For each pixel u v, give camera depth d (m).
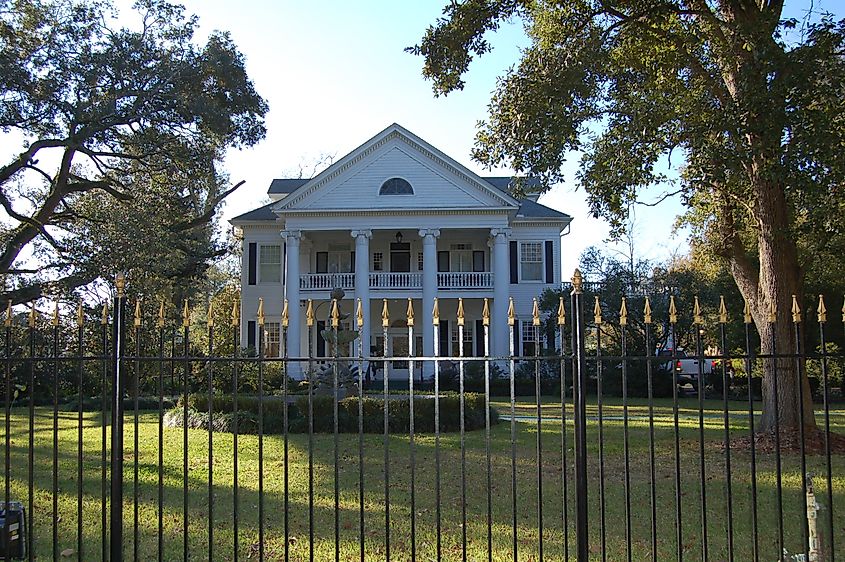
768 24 9.41
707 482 8.02
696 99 10.08
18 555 4.56
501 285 27.34
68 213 24.03
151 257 21.00
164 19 23.58
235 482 4.04
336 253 30.11
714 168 9.67
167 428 13.35
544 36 11.94
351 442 11.20
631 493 7.45
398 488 7.70
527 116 10.44
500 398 22.94
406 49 11.09
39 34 21.77
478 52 11.13
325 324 28.23
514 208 27.16
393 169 27.72
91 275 20.44
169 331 19.58
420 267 29.94
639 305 23.53
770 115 9.13
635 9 10.88
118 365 4.12
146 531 6.11
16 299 20.42
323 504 6.99
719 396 22.73
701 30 11.60
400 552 5.36
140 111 23.00
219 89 24.80
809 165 9.29
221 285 49.50
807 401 10.73
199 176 24.86
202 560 5.27
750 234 17.50
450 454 9.95
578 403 4.07
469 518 6.37
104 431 4.09
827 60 9.59
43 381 16.23
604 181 10.43
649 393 4.09
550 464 9.12
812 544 4.13
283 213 27.69
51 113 21.81
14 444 11.24
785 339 10.73
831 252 13.79
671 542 5.66
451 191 27.58
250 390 20.45
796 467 8.98
